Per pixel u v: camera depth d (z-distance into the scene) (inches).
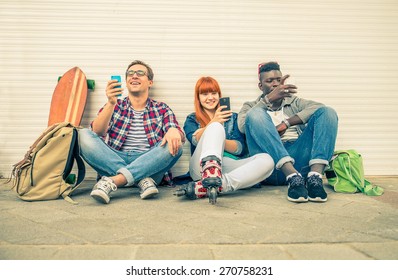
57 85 137.2
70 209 89.3
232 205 93.5
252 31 145.7
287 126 116.6
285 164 100.7
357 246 61.2
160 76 144.0
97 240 64.1
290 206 92.0
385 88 147.3
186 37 144.5
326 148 102.2
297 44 146.4
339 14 147.3
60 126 103.3
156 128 121.6
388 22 146.3
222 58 145.2
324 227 72.4
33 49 140.9
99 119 109.3
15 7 140.3
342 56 147.5
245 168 101.9
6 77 140.3
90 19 142.3
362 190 109.3
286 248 60.3
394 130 147.2
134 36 143.3
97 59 142.6
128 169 100.0
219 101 119.7
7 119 140.4
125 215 83.0
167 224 74.7
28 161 100.3
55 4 141.2
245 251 58.9
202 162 92.5
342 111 147.5
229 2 145.0
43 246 61.0
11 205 93.8
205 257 56.2
